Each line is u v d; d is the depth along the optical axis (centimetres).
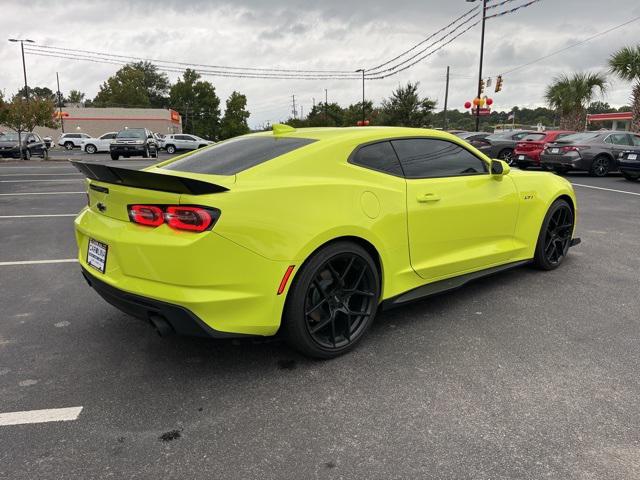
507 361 310
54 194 1107
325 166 311
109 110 6141
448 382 286
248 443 233
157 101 11538
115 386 284
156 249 259
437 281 379
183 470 215
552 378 289
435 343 337
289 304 289
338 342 317
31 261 546
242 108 9100
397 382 287
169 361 314
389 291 340
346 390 279
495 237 421
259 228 268
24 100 2744
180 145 3916
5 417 254
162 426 247
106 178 290
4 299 425
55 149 4231
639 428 242
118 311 398
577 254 564
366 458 222
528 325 365
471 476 210
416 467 216
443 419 251
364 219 311
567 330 356
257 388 282
